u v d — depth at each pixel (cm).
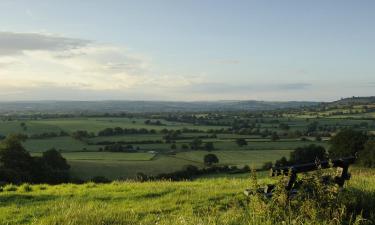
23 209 1378
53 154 7256
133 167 8519
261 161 9256
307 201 1023
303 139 12638
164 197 1507
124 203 1444
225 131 15162
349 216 1075
